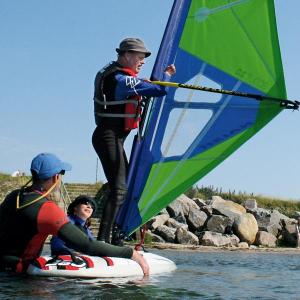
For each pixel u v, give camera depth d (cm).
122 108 598
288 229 2188
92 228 1852
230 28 646
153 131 629
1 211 504
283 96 645
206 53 639
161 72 615
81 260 534
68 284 475
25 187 498
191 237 1938
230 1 643
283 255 1447
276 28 648
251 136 646
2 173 2422
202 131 640
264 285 556
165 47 619
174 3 621
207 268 740
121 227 633
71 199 2283
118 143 602
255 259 1120
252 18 649
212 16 639
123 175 605
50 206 486
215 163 641
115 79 589
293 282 593
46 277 504
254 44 648
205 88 628
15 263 511
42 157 492
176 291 473
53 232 488
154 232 1977
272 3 648
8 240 506
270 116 647
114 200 598
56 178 496
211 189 2778
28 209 485
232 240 2020
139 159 627
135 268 564
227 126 645
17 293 423
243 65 649
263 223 2219
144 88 590
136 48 595
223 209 2180
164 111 631
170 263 659
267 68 647
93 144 613
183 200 2202
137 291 461
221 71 644
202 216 2150
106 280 511
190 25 632
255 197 2762
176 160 638
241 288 521
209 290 493
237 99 648
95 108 606
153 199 635
